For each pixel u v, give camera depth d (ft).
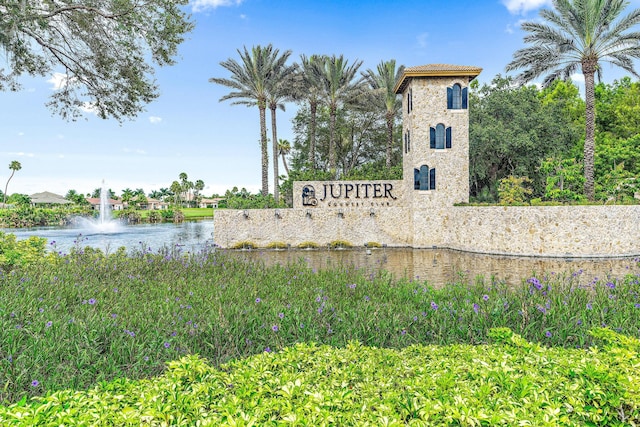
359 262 61.05
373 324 19.70
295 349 13.10
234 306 21.95
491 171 113.09
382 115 148.56
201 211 317.01
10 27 32.09
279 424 8.23
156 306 22.20
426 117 83.10
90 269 31.96
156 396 9.23
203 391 9.75
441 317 20.61
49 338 16.11
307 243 86.58
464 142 82.99
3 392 12.73
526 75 80.94
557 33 74.02
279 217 87.66
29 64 39.47
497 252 71.36
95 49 39.24
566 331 18.20
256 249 84.94
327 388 9.89
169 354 16.37
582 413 8.91
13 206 235.40
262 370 11.12
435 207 83.71
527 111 110.22
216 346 17.30
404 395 9.52
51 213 195.52
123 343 16.81
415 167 83.46
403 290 28.48
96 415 8.50
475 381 10.32
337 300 25.77
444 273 49.26
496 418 8.09
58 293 23.25
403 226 86.48
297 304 23.03
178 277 32.30
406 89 88.94
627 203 67.82
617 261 59.62
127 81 42.19
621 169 96.12
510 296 23.73
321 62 109.29
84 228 157.38
